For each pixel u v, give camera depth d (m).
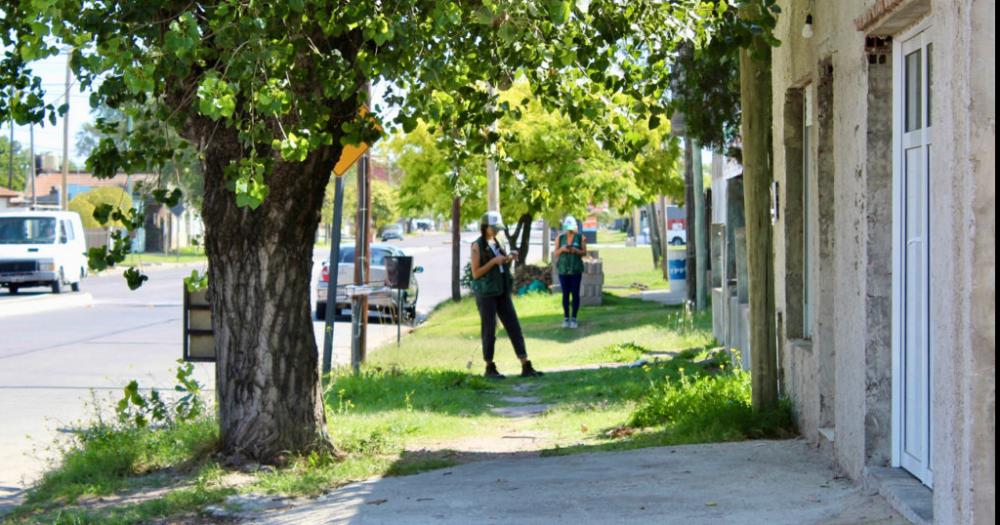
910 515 9.10
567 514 10.45
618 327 34.56
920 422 9.88
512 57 13.84
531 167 45.12
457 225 51.59
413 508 11.07
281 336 13.76
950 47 7.75
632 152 15.39
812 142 13.64
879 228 10.53
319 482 12.56
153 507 11.54
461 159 16.02
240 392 13.75
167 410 16.62
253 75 10.51
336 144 13.59
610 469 12.52
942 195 7.98
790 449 12.98
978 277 7.50
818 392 13.02
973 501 7.55
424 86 13.52
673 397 17.05
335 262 22.77
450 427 17.33
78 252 55.88
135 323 39.47
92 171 12.60
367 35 11.14
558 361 28.25
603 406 19.25
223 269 13.78
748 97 14.79
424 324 42.44
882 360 10.55
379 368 25.25
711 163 35.47
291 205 13.54
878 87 10.52
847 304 11.27
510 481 12.18
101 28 9.69
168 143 13.07
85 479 13.33
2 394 22.31
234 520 11.10
